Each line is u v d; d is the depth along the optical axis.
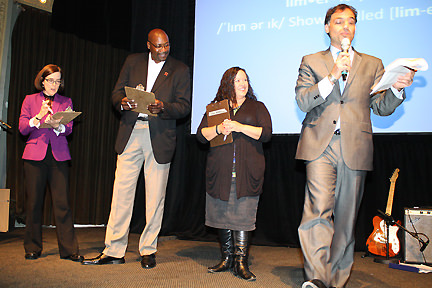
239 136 2.52
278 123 4.04
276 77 4.10
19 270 2.42
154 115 2.48
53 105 2.83
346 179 2.03
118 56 4.93
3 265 2.55
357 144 1.98
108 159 4.81
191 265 2.77
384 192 3.76
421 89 3.57
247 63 4.24
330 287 2.02
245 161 2.49
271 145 4.23
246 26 4.30
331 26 2.04
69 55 4.60
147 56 2.80
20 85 4.27
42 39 4.45
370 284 2.35
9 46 4.34
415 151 3.71
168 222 4.43
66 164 2.81
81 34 4.63
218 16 4.44
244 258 2.46
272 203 4.15
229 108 2.62
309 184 2.05
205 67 4.42
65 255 2.75
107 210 4.76
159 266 2.70
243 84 2.59
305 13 4.09
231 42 4.34
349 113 2.00
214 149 2.56
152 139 2.62
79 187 4.64
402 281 2.44
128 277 2.33
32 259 2.73
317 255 1.95
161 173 2.70
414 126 3.57
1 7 4.26
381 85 1.82
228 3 4.41
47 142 2.72
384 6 3.76
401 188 3.71
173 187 4.51
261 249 3.73
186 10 4.70
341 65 1.81
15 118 4.23
